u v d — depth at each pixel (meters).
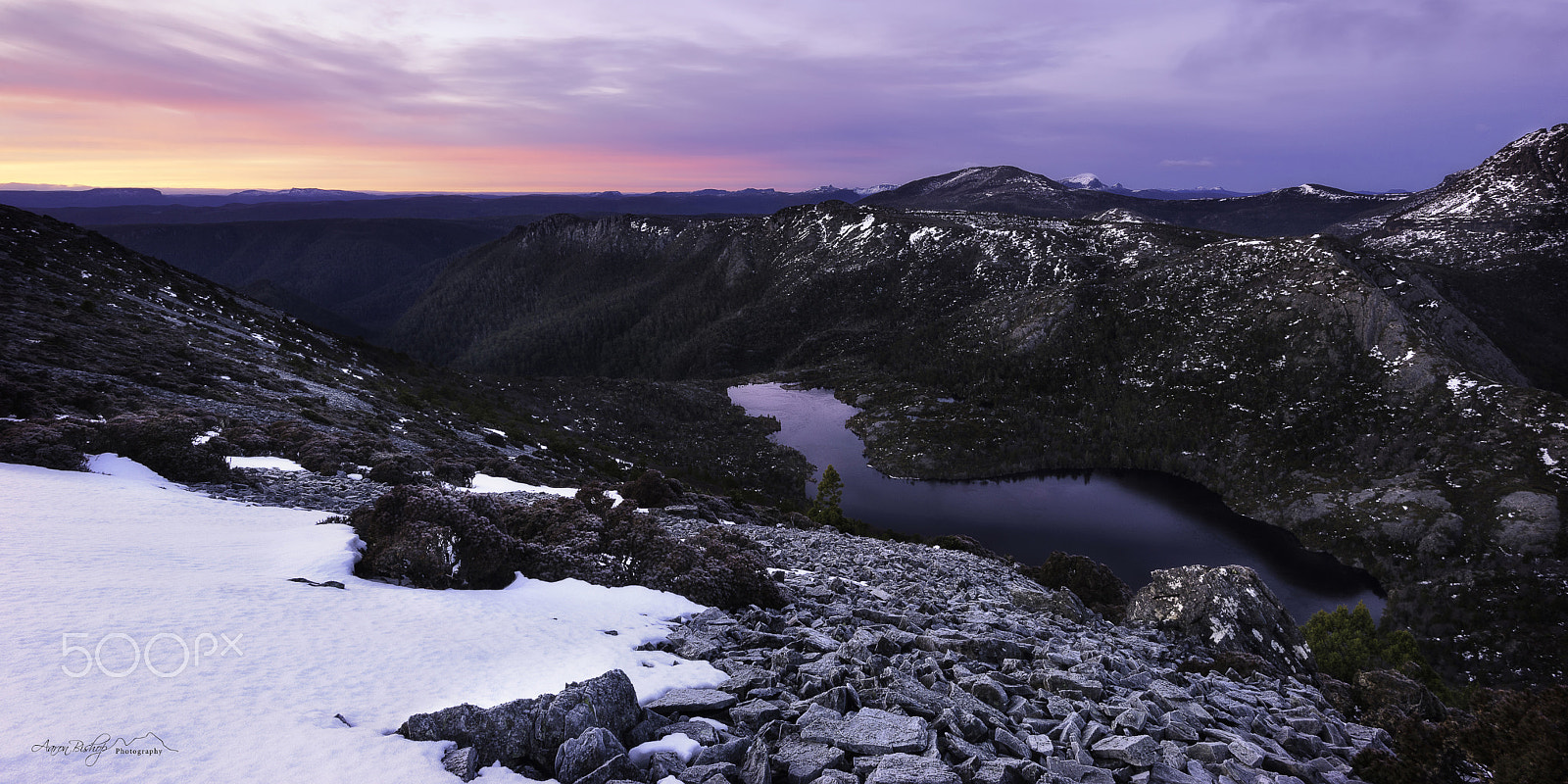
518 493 30.86
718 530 20.08
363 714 6.07
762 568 14.16
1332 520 177.88
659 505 29.97
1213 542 172.62
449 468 32.75
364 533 13.53
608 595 11.96
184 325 75.19
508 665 7.84
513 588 12.05
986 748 6.94
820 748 6.45
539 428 118.69
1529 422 184.75
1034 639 12.92
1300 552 171.50
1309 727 9.24
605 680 6.45
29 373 32.78
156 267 110.06
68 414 29.03
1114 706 8.50
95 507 15.96
